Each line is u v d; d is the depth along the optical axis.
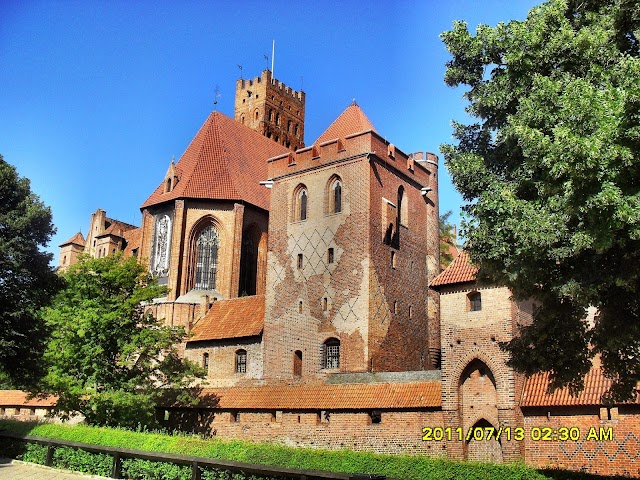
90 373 42.25
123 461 27.19
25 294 42.16
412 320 50.41
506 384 33.53
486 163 24.42
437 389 37.44
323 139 55.75
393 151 51.66
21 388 49.75
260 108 93.88
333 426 40.50
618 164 17.30
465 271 37.03
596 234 17.52
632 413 29.83
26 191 44.41
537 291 22.50
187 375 45.62
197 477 24.17
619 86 18.69
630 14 21.06
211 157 66.69
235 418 46.12
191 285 61.16
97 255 84.88
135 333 43.59
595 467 30.23
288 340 48.75
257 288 64.75
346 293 46.72
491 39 23.58
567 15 23.45
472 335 35.62
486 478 24.75
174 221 61.84
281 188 53.50
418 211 54.50
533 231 19.66
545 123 20.36
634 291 19.09
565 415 31.81
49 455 30.08
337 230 48.69
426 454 36.00
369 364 44.28
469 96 25.03
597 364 32.47
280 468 21.86
